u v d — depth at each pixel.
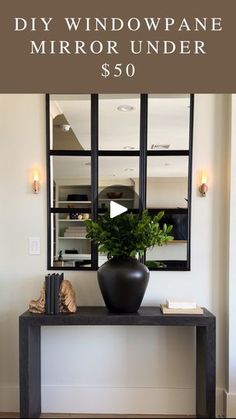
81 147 2.29
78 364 2.28
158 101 2.28
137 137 2.28
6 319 2.29
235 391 2.16
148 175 2.28
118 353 2.28
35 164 2.31
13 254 2.30
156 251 2.28
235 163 2.19
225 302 2.25
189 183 2.28
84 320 1.93
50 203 2.30
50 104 2.30
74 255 2.29
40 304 2.00
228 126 2.25
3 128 2.30
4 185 2.31
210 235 2.28
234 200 2.20
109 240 2.00
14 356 2.29
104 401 2.26
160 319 1.93
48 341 2.29
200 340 2.08
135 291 1.96
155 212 2.28
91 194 2.29
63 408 2.26
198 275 2.28
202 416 2.02
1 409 2.26
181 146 2.28
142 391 2.26
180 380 2.27
